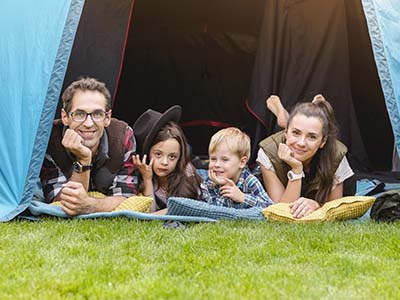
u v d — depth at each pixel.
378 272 2.28
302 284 2.12
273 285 2.10
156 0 6.04
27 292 2.02
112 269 2.25
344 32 4.76
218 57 6.27
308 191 3.49
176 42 6.25
